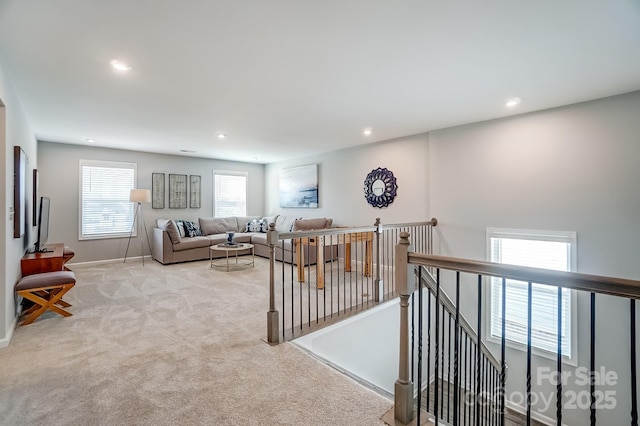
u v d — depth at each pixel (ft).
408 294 5.74
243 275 16.74
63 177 18.60
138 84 9.66
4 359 7.76
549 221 11.98
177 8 6.03
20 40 7.11
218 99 11.03
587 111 11.13
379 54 7.88
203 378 6.97
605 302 10.91
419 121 13.83
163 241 19.40
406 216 17.02
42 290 10.12
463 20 6.46
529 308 4.46
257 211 27.61
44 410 5.89
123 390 6.51
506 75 9.07
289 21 6.49
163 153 22.15
